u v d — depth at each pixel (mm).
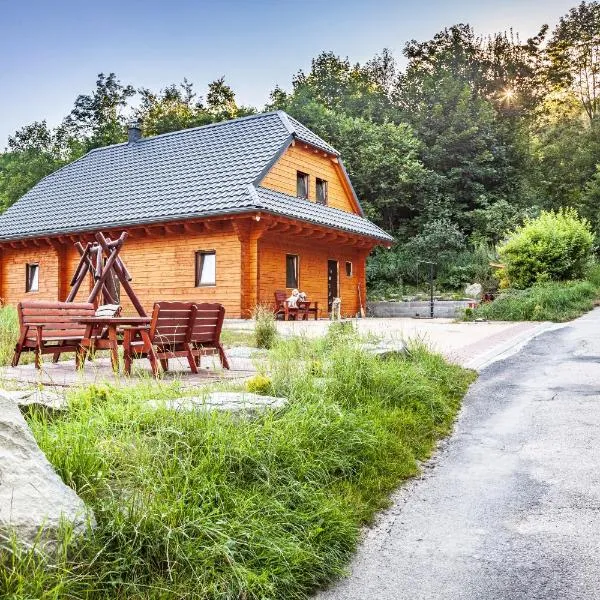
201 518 3785
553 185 51344
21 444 3465
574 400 8680
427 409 7871
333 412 6078
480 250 34500
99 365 9656
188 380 8117
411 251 36094
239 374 8828
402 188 39250
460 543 4508
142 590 3344
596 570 4039
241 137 25359
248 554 3801
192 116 46062
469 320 21766
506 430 7426
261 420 5473
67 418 4953
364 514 4914
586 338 15211
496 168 42156
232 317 21234
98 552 3291
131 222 22188
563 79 64062
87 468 3938
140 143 29641
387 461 5984
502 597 3756
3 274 27969
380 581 3982
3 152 54094
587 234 25750
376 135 39344
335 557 4164
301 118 39812
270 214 20297
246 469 4637
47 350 9523
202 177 23469
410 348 10492
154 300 23078
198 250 22156
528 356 12812
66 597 3070
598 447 6562
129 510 3629
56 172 31531
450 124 42344
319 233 23688
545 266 24922
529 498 5297
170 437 4680
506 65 50781
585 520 4805
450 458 6504
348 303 27672
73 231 23812
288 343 10570
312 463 5098
